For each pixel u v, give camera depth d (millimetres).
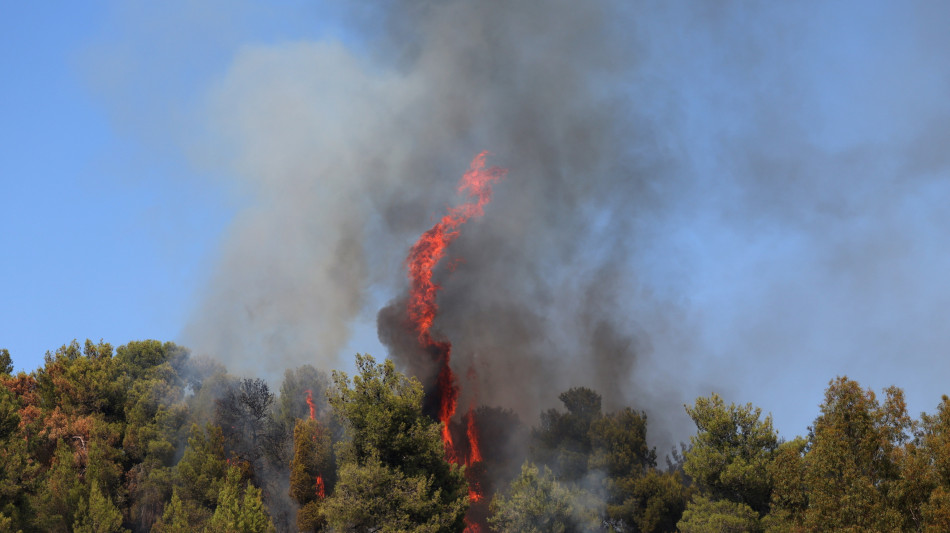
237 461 65250
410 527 46000
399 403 48438
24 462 54250
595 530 61312
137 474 63594
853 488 37125
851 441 38656
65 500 54312
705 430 51969
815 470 39625
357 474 46500
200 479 58500
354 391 49250
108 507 54062
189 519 55906
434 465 49406
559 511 52469
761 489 48438
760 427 50375
